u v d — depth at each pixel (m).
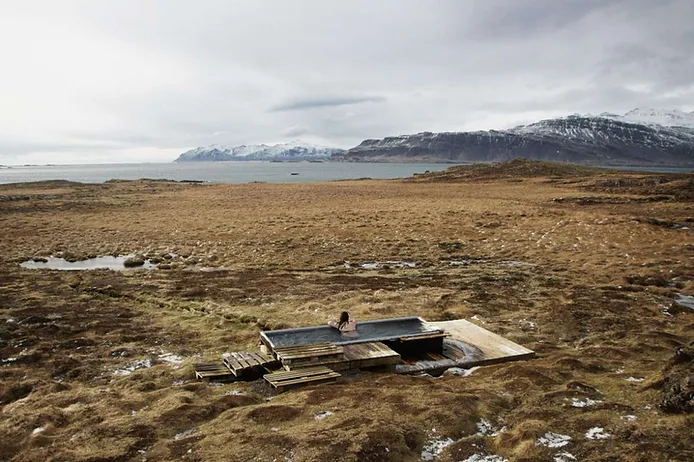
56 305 18.58
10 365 12.98
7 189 76.81
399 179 104.88
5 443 8.77
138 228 39.50
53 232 37.84
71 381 12.09
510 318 17.16
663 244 29.91
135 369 12.82
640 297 19.34
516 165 100.50
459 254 29.33
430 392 10.29
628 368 12.28
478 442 8.41
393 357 12.07
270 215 46.44
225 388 11.12
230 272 24.86
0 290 20.64
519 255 28.56
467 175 97.81
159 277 23.53
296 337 13.12
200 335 15.41
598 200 53.25
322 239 33.84
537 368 11.77
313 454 7.77
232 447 8.19
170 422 9.30
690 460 7.40
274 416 9.24
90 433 8.89
